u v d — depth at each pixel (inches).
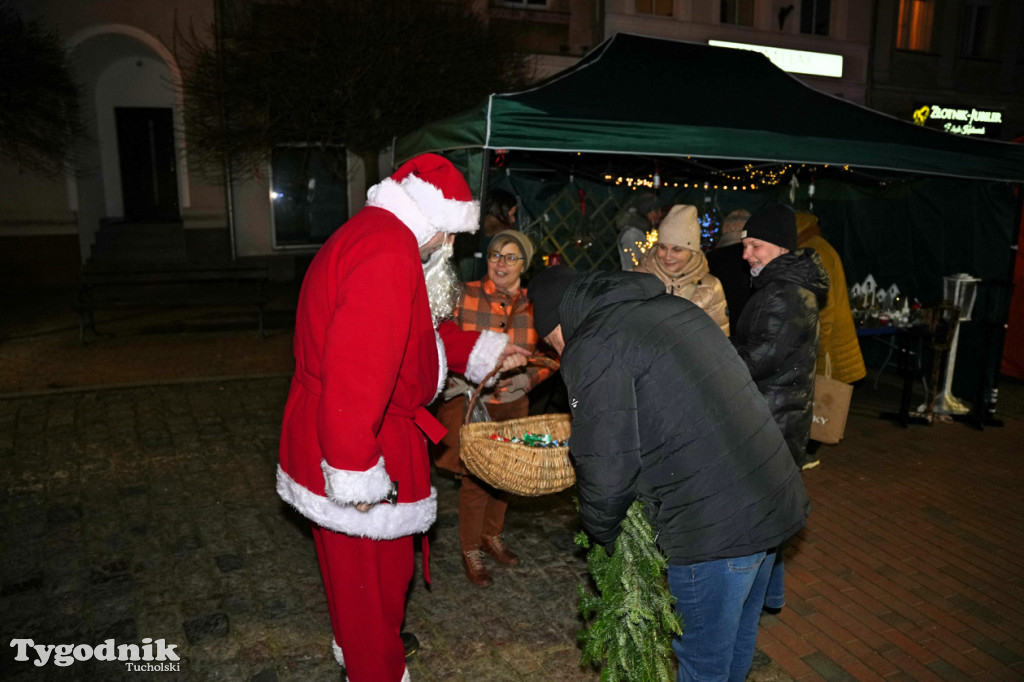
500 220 212.4
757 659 116.0
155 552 142.6
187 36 478.6
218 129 420.5
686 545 76.5
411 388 88.4
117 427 212.7
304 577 135.0
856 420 236.2
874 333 225.8
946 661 116.9
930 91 655.1
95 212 534.3
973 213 239.9
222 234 513.3
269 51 376.5
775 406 117.8
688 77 185.8
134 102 561.0
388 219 85.2
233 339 331.6
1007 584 140.3
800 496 80.7
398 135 391.9
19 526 151.3
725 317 147.6
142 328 352.2
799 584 138.9
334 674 108.6
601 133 156.7
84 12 460.8
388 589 93.5
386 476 80.5
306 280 89.0
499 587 133.5
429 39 383.6
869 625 126.1
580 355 73.9
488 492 130.4
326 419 76.4
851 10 620.7
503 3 527.5
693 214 146.9
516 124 151.0
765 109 186.4
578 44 555.5
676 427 73.5
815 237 207.6
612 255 255.4
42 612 122.1
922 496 179.3
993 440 219.1
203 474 180.5
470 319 132.5
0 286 470.0
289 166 521.7
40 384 252.8
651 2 573.0
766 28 599.8
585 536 86.0
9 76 400.5
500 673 110.2
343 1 365.4
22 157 451.5
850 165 183.2
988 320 230.2
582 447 73.3
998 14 660.1
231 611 123.9
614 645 83.0
